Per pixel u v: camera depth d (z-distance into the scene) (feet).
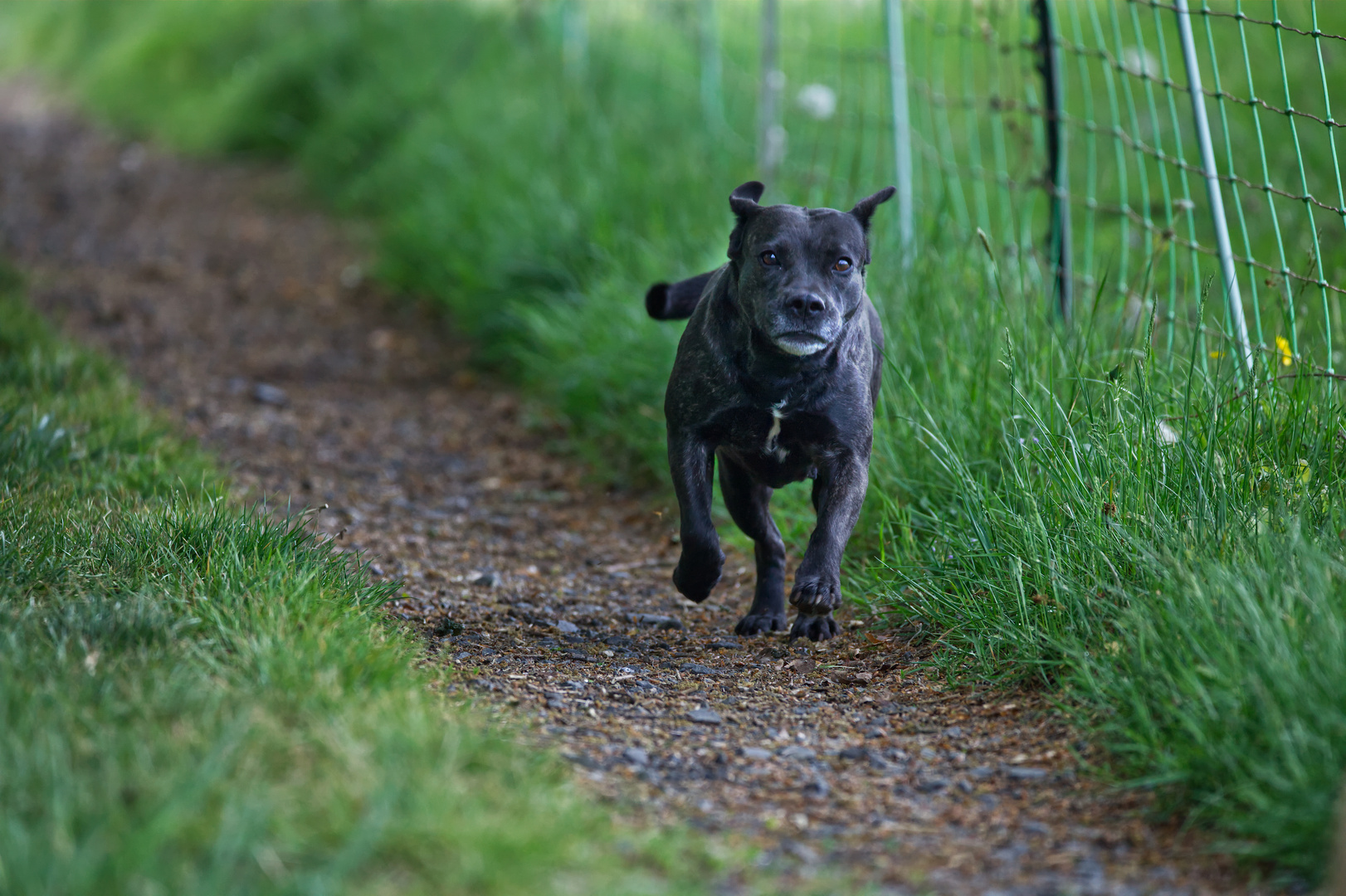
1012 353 27.25
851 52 47.83
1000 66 54.13
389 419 43.78
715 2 69.00
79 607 20.13
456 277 53.42
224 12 99.25
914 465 28.96
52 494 27.07
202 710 16.76
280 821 14.15
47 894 12.59
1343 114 44.93
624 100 59.93
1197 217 43.16
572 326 43.16
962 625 23.61
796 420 24.38
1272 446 23.73
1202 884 15.60
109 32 112.47
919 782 18.66
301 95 81.76
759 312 23.34
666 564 32.53
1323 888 15.03
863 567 28.55
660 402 37.47
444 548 32.53
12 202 70.54
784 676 23.67
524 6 73.26
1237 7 27.66
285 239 65.92
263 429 41.01
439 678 20.74
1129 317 31.86
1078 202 34.09
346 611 21.79
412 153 65.57
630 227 46.96
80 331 49.49
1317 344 28.58
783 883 15.17
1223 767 16.97
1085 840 16.80
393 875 13.65
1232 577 19.27
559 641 25.29
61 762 14.97
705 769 18.72
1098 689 19.52
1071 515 23.09
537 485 38.60
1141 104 50.37
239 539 24.20
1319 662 17.22
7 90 113.91
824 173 47.80
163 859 13.39
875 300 33.58
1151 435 23.62
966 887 15.39
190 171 80.02
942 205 35.68
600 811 16.11
